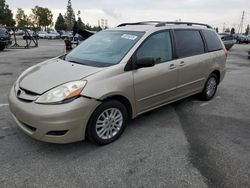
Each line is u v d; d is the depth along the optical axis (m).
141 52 4.06
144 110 4.28
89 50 4.40
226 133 4.30
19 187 2.84
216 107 5.62
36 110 3.20
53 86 3.33
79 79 3.39
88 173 3.11
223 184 2.97
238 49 26.14
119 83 3.67
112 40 4.38
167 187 2.90
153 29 4.41
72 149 3.62
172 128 4.43
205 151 3.69
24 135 3.96
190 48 5.11
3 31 19.62
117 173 3.12
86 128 3.49
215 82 6.12
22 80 3.76
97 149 3.65
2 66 10.81
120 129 3.92
